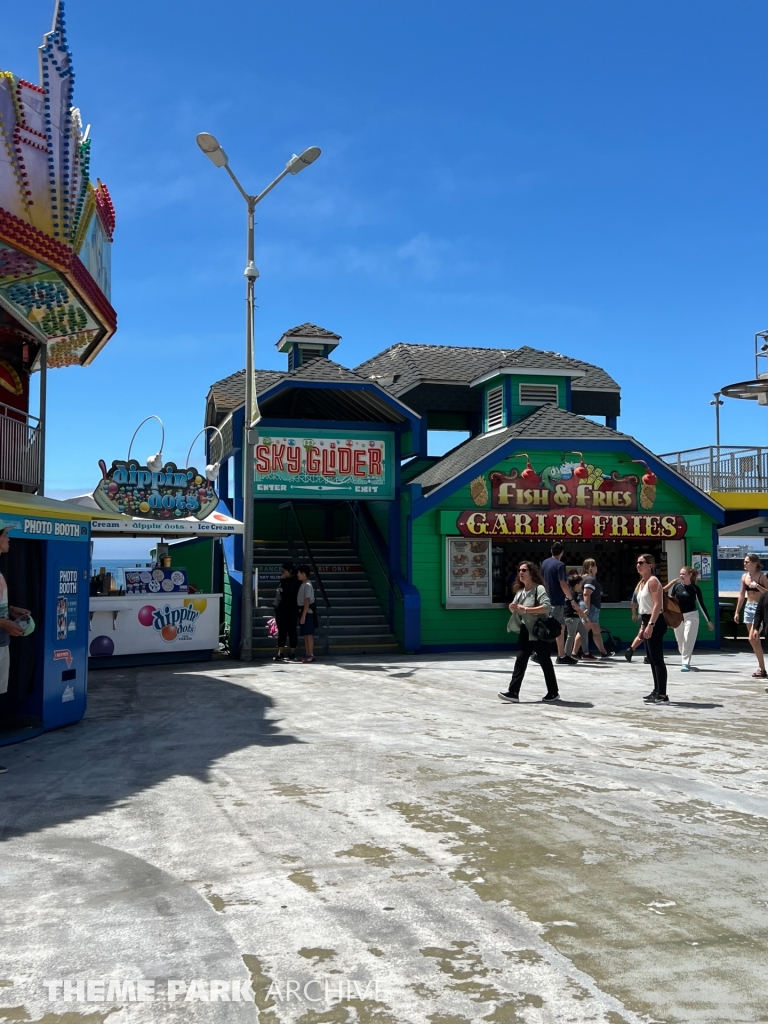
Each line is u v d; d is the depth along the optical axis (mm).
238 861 5059
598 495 20562
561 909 4281
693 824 5727
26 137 11562
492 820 5816
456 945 3879
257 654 18656
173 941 3971
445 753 7996
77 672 10352
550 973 3600
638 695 12062
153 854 5211
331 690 12797
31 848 5367
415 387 24828
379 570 21297
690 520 20969
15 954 3859
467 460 20828
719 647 20844
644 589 11570
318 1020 3260
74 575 10383
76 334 15359
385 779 6980
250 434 17938
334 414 23406
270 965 3717
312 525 25562
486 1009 3312
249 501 17859
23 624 8133
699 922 4113
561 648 16453
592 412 26875
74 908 4375
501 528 19859
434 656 18641
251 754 8070
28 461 12727
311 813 6023
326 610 19703
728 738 8734
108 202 14633
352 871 4859
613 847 5250
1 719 9477
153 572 17375
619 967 3646
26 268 12180
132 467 17719
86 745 8805
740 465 22703
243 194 17766
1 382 14242
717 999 3367
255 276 17938
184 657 17656
